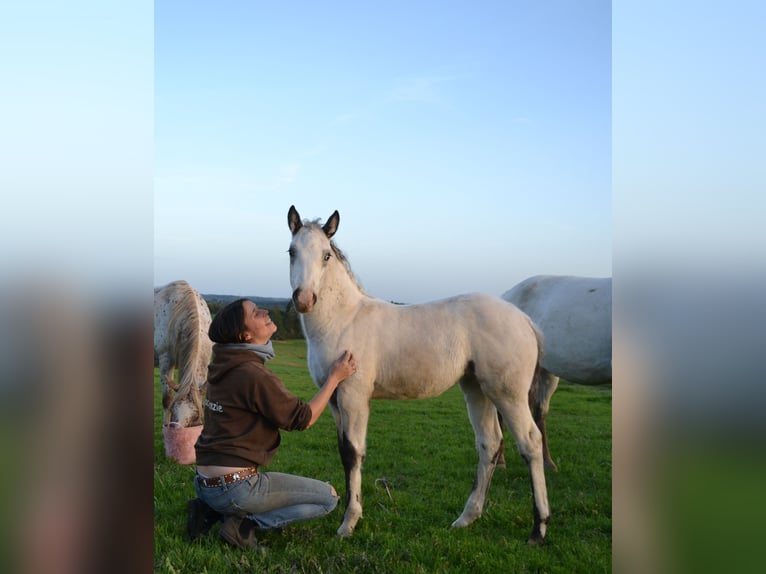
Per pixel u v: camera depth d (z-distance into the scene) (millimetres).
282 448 4945
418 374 3256
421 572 2594
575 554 2830
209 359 4758
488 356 3174
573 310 4504
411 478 4117
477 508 3299
